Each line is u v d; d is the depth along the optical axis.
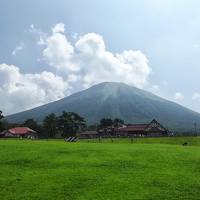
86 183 37.25
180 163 47.91
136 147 68.25
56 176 40.28
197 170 43.81
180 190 35.00
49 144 72.88
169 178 39.41
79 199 32.25
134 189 35.16
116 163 47.50
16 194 33.84
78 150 59.16
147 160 49.81
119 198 32.41
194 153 57.53
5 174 41.62
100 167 45.06
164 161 49.19
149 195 33.31
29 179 39.03
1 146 63.53
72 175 40.72
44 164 47.19
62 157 52.06
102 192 34.16
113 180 38.41
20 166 46.09
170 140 129.12
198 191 34.81
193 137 137.50
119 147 67.25
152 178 39.31
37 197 33.00
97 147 66.12
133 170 43.44
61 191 34.59
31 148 61.31
